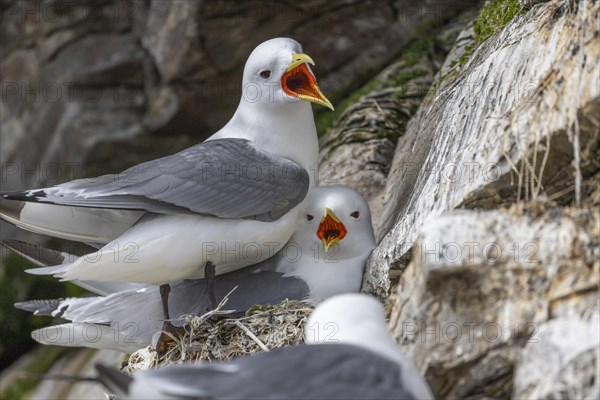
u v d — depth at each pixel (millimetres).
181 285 9719
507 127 7652
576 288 6582
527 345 6574
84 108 14156
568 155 7293
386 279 8789
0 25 14852
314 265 9633
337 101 13680
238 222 9086
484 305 6766
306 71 9680
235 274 9664
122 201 8828
